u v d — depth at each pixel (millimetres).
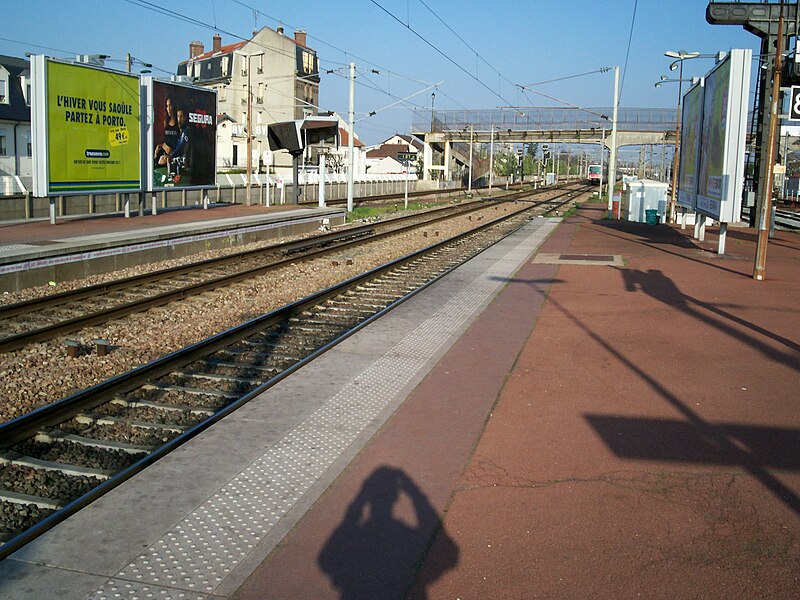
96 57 25234
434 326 11031
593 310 12328
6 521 5453
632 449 6164
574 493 5324
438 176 85562
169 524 4836
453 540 4648
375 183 58875
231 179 40469
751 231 31250
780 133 28828
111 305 13398
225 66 82188
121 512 5008
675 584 4176
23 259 15031
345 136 92438
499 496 5270
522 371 8547
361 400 7434
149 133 25734
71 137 22016
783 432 6582
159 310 12742
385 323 11234
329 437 6402
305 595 4055
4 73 47531
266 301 14000
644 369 8664
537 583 4184
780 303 13016
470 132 71938
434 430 6590
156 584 4145
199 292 14344
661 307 12602
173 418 7582
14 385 8516
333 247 21234
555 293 14055
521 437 6426
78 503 5227
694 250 22141
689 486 5457
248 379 8875
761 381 8180
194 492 5316
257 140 76812
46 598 3998
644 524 4867
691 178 25984
